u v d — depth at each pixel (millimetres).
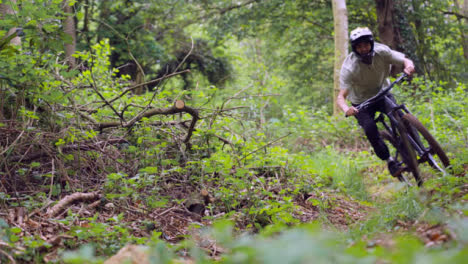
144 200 4516
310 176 6086
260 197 4988
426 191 4355
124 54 16016
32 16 4512
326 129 9961
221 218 4328
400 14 15898
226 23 18844
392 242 2682
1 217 3598
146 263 2473
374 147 5359
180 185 5125
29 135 4680
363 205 5668
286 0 18234
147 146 5387
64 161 4836
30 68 4602
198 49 18859
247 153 5594
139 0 16750
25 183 4531
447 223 2947
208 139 5641
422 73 15992
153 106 5859
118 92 6285
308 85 21219
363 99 5586
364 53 5180
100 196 4430
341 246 2770
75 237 3314
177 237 3918
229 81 11836
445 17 18844
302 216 4984
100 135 5566
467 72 17656
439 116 8156
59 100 4754
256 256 1631
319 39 20719
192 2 18766
